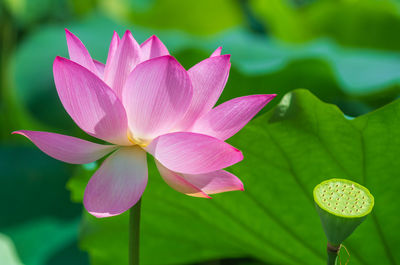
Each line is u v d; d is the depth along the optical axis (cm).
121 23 286
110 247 166
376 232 147
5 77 260
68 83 127
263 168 147
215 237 161
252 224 153
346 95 204
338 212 126
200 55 203
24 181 214
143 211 159
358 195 128
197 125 130
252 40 286
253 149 146
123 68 131
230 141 146
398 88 196
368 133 142
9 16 294
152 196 155
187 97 128
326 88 200
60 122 233
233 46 258
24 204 202
